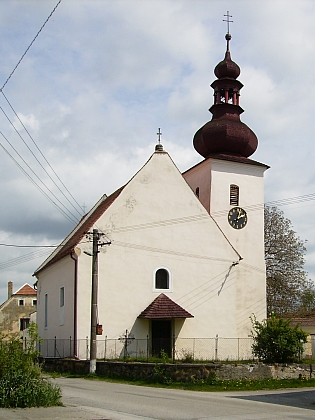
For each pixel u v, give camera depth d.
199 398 21.08
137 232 36.88
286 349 30.39
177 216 38.22
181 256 37.81
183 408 17.27
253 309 41.66
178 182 38.72
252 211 43.53
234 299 38.69
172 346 36.25
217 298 38.22
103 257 35.66
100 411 15.67
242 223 43.00
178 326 36.72
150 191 37.81
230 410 17.28
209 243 38.78
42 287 46.59
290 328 31.16
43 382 17.80
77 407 16.41
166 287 37.22
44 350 43.16
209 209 42.41
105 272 35.53
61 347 37.72
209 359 37.00
